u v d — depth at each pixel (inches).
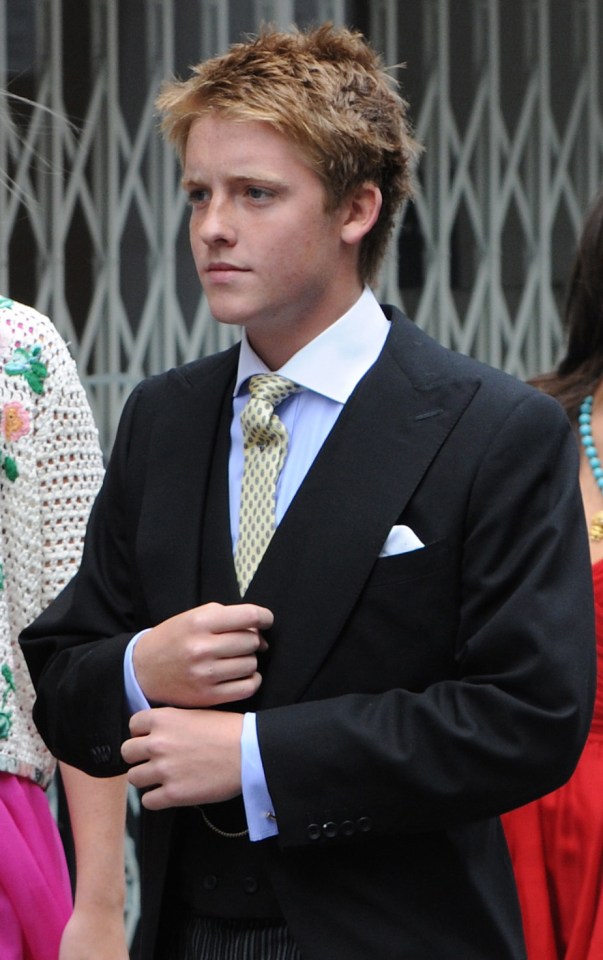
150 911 238.7
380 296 524.4
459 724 218.7
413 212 527.8
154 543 242.4
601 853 323.3
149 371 501.0
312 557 228.1
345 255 239.9
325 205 232.2
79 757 240.8
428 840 227.1
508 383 235.6
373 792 219.0
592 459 349.7
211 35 500.1
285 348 240.5
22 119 479.5
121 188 494.0
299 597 227.5
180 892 237.6
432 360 239.9
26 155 475.8
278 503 236.7
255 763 220.8
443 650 227.5
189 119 235.1
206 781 221.1
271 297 231.0
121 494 253.9
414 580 225.5
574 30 542.3
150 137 496.7
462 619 226.1
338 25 514.9
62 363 297.6
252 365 244.4
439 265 527.8
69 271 489.7
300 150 228.7
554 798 329.7
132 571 248.1
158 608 239.8
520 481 227.1
